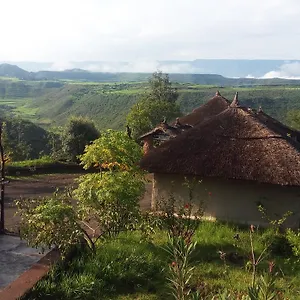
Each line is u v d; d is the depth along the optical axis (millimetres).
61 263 6922
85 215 7688
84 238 7766
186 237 5574
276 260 8297
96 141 10219
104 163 10008
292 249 8195
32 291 5965
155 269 7211
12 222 10695
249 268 7656
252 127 11898
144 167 11789
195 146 11898
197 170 11281
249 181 11062
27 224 6898
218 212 11844
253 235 9797
